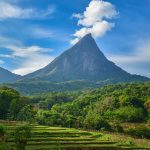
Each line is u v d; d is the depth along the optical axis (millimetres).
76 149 126688
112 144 146000
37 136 146375
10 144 104312
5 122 185125
